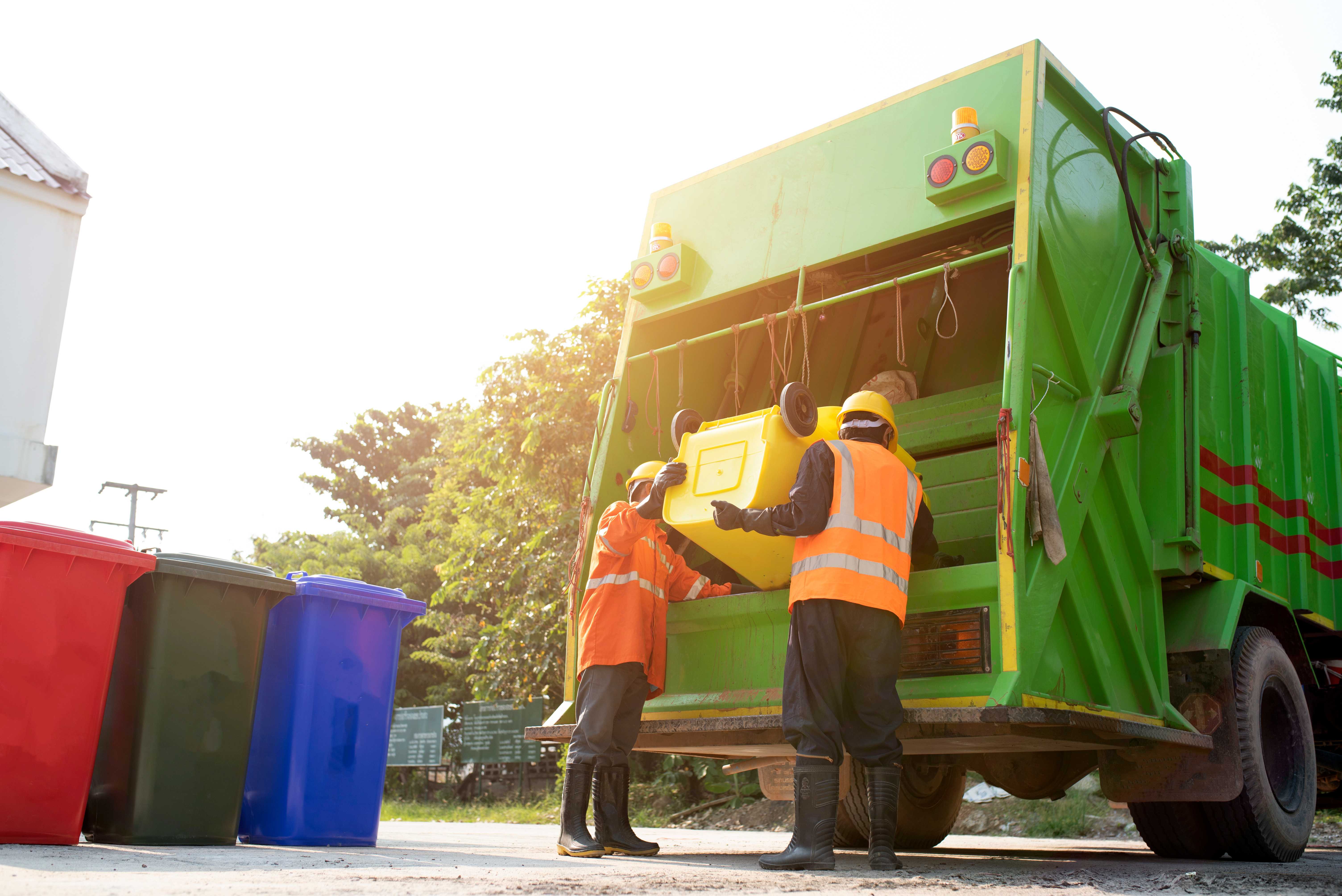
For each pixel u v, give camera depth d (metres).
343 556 29.16
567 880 2.97
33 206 9.63
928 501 5.09
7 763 3.74
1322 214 15.65
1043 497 3.81
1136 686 4.35
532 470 14.53
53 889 2.37
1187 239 5.20
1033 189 4.21
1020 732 3.76
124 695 4.18
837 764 3.55
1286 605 5.43
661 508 4.25
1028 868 4.15
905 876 3.34
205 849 3.94
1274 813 4.71
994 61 4.53
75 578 3.94
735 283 5.15
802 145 5.13
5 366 9.34
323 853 3.98
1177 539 4.65
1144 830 5.05
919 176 4.61
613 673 4.20
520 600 15.23
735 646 4.46
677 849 5.84
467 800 19.75
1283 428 5.96
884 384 5.71
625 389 5.35
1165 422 4.86
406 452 42.38
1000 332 5.59
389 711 4.70
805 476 3.66
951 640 3.76
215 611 4.27
